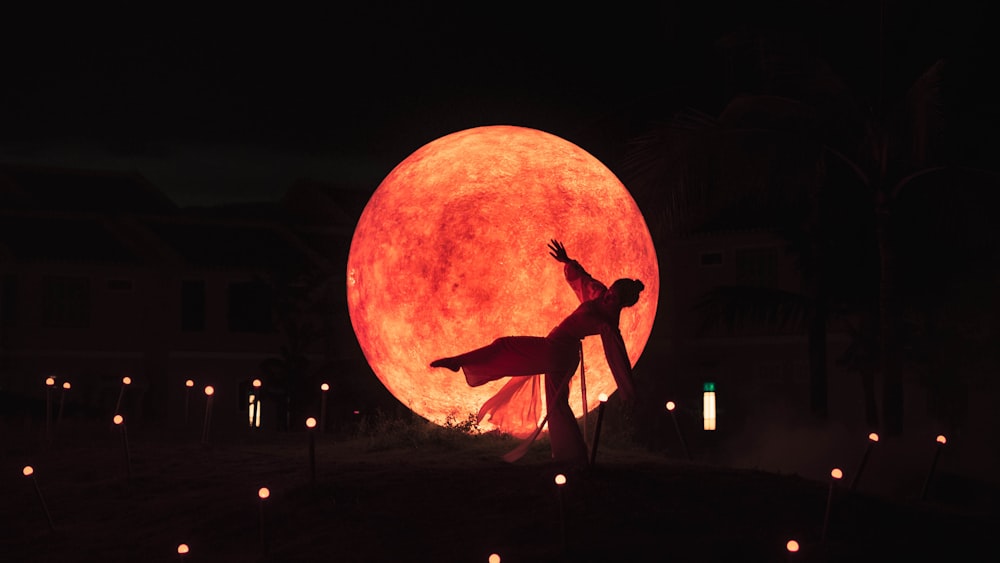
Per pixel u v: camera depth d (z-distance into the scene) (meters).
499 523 9.64
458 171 13.33
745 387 36.09
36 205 42.16
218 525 9.80
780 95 19.94
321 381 37.72
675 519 9.95
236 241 41.47
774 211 28.56
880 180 19.83
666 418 29.14
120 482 11.54
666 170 19.39
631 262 13.52
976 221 19.97
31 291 37.16
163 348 39.06
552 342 11.56
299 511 9.97
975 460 26.88
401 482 10.77
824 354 27.36
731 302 28.42
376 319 13.58
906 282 26.48
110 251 38.66
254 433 17.98
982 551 10.12
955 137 19.14
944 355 28.05
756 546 9.49
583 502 10.09
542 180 13.17
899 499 11.97
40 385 37.06
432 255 12.98
